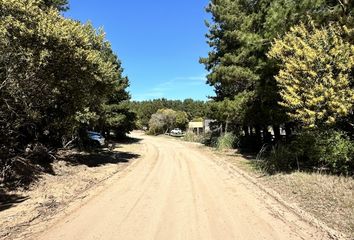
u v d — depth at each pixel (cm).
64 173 1622
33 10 1333
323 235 717
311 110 1172
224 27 2639
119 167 1961
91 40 1861
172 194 1173
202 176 1588
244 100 2206
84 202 1063
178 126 8262
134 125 5028
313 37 1206
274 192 1134
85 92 1858
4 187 1224
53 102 1731
